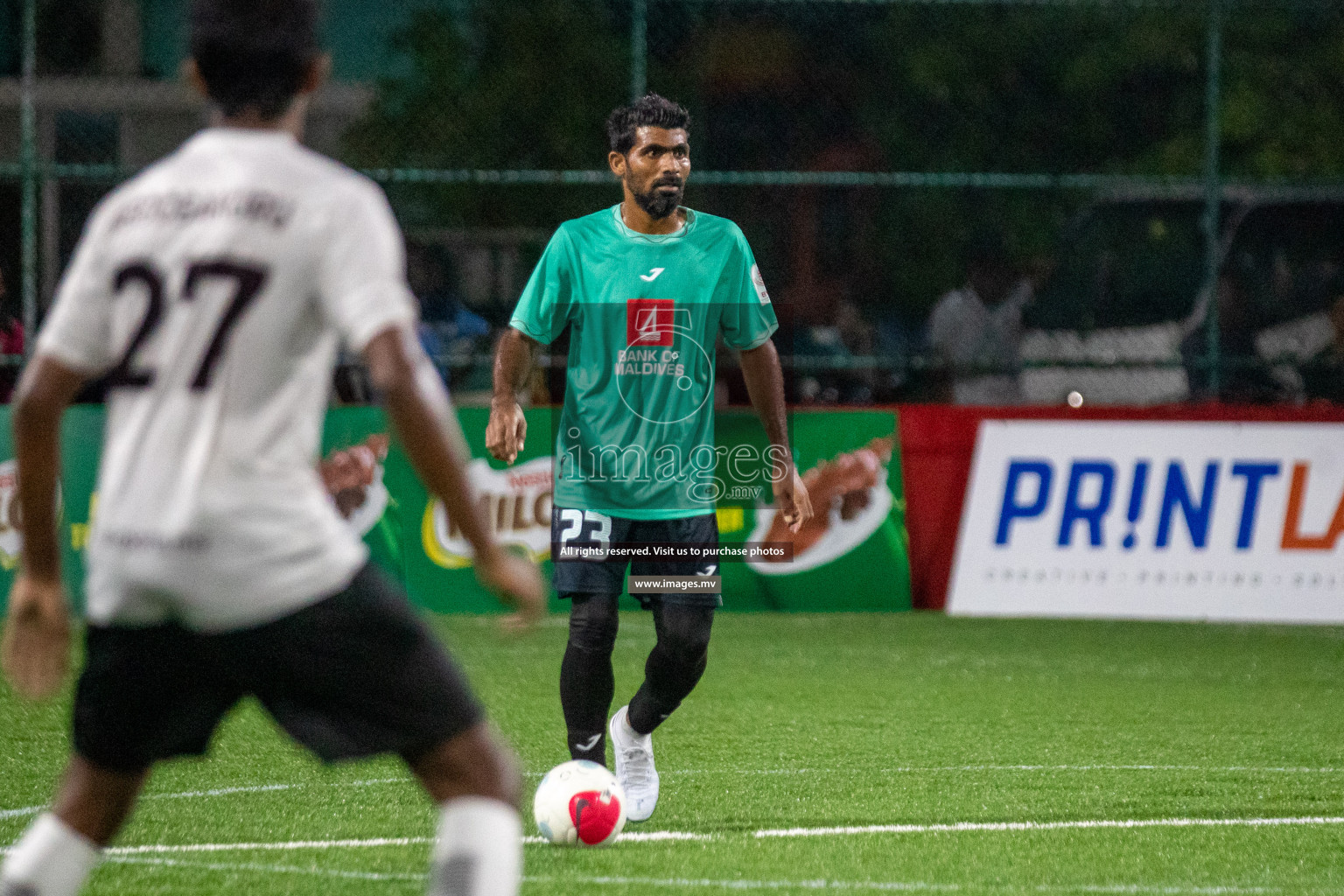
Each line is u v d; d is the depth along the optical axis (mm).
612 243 16359
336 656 9109
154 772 19109
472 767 9656
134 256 8844
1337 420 35156
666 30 43062
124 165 41469
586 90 42531
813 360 39031
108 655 9281
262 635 8984
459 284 39156
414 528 35000
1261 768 19797
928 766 19797
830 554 35906
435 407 8695
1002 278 39656
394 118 42219
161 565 8672
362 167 42094
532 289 16516
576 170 42344
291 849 15320
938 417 36188
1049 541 35625
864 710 24281
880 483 36000
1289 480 35031
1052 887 13945
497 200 40250
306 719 9430
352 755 9422
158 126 41562
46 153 41031
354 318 8617
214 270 8672
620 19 43000
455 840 9492
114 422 8930
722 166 44125
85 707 9492
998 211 40281
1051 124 45438
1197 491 35250
